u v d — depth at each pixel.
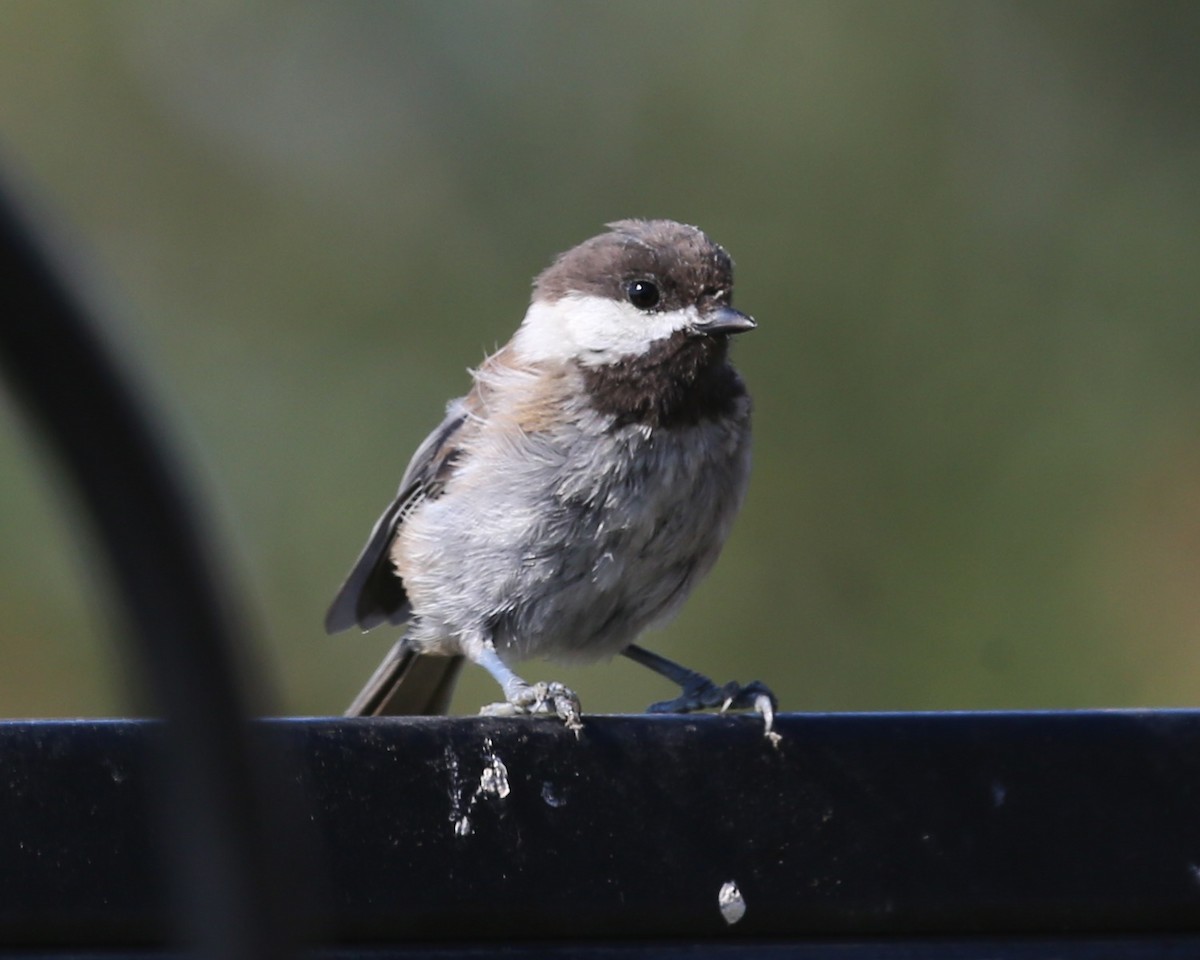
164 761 2.06
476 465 7.31
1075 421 12.52
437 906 4.09
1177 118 12.95
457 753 4.12
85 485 1.98
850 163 13.02
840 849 4.24
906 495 12.59
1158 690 11.72
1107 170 12.99
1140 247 12.81
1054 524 12.30
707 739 4.23
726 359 7.41
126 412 1.97
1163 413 12.48
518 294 13.43
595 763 4.18
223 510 12.82
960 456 12.57
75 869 3.88
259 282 13.49
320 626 12.68
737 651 12.51
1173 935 4.30
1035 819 4.28
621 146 13.41
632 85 13.45
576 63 13.59
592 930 4.17
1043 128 13.04
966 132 13.06
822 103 13.05
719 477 7.30
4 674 11.77
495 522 7.22
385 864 4.07
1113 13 13.04
